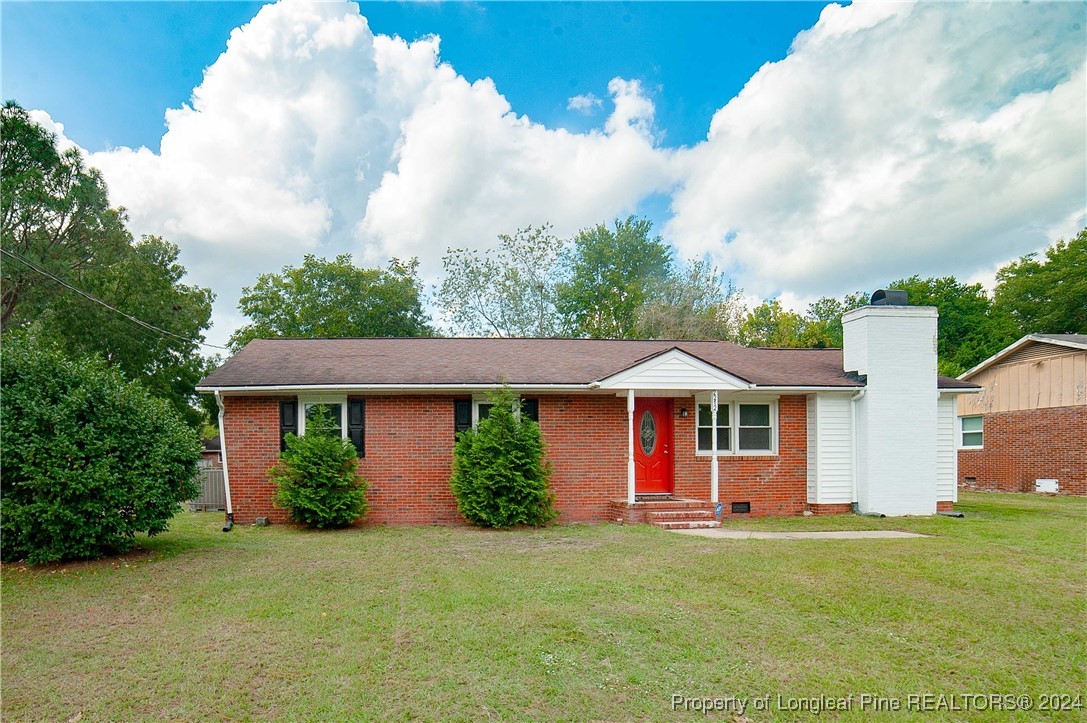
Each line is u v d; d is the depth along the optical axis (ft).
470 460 40.24
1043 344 66.74
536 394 44.39
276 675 15.37
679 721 13.42
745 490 46.29
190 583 24.04
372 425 42.50
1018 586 23.56
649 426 46.50
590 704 14.07
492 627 18.84
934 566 26.68
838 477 46.62
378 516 42.16
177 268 122.11
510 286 130.21
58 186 90.33
